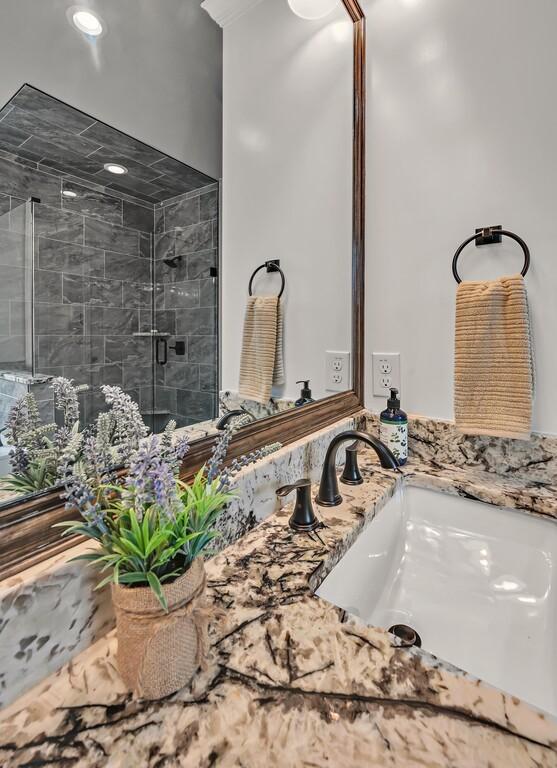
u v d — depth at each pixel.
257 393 0.89
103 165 0.59
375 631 0.46
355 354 1.15
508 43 0.90
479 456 0.97
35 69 0.51
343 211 1.11
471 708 0.36
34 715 0.36
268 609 0.49
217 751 0.33
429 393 1.05
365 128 1.12
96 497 0.42
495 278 0.93
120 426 0.52
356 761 0.32
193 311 0.75
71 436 0.50
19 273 0.47
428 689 0.38
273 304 0.96
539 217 0.88
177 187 0.72
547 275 0.87
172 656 0.38
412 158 1.04
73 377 0.52
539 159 0.88
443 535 0.90
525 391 0.86
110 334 0.58
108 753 0.33
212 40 0.81
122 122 0.62
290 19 1.00
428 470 0.97
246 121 0.90
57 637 0.41
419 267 1.05
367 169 1.12
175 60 0.72
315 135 1.05
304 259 1.04
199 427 0.72
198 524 0.42
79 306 0.54
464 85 0.96
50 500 0.45
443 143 1.00
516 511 0.83
